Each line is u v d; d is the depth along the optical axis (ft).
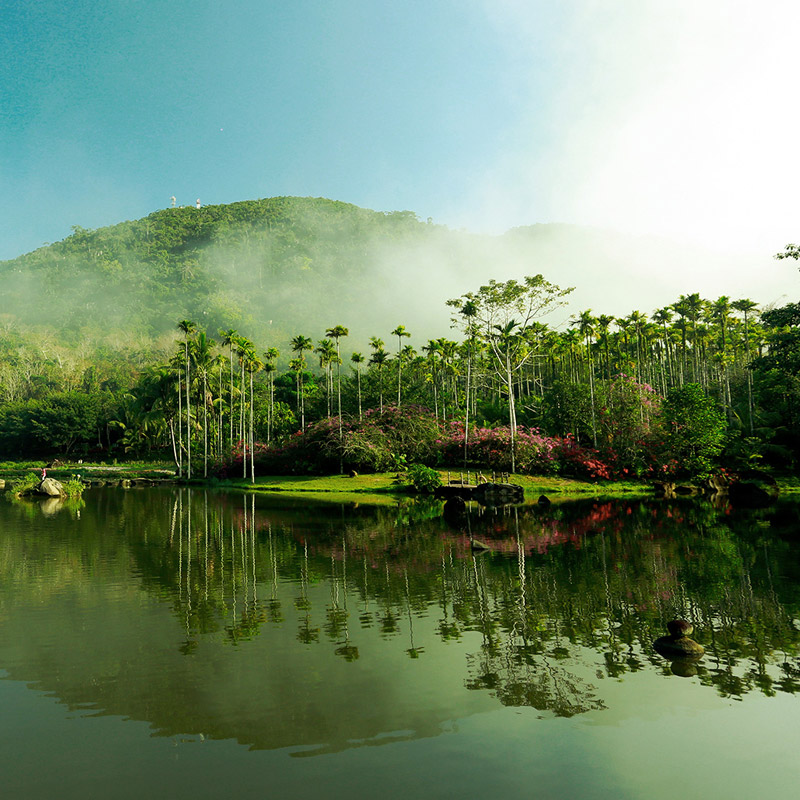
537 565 49.29
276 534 69.46
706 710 22.08
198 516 89.97
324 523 80.48
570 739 19.95
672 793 16.75
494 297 156.76
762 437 158.10
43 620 34.22
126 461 288.92
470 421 188.85
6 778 17.80
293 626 32.71
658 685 24.34
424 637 30.53
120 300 654.94
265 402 271.69
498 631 31.45
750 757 18.79
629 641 29.73
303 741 19.94
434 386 216.33
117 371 401.70
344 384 217.15
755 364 122.93
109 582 44.06
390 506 105.81
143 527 76.64
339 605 37.14
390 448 162.61
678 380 236.22
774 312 118.42
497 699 23.07
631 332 210.38
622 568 47.62
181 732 20.61
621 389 157.28
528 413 198.29
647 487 138.51
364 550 57.72
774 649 28.45
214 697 23.39
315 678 25.25
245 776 17.78
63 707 22.72
